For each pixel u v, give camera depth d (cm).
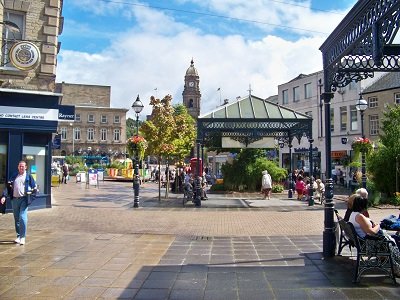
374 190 1894
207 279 632
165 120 2117
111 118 8606
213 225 1253
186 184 1978
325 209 803
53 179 3259
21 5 1542
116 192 2689
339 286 589
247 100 2022
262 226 1234
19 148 1504
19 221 902
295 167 4641
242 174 2606
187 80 8969
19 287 582
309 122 1933
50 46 1579
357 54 736
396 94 3553
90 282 611
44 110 1548
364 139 1900
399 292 558
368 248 617
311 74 4400
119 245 910
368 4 598
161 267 711
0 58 1484
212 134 2417
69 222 1267
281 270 688
